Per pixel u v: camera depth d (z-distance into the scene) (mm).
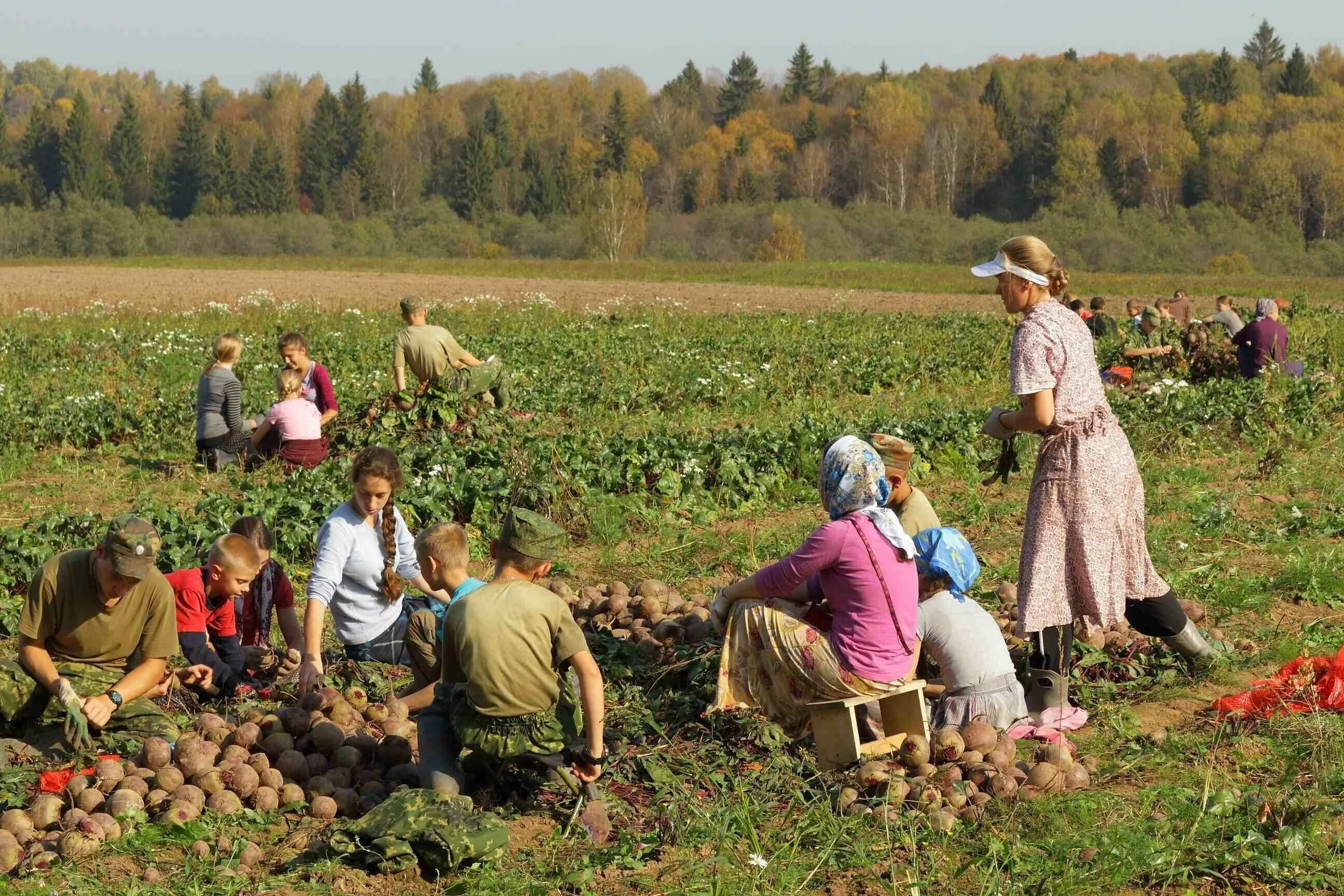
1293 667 5723
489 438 12039
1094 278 58031
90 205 116000
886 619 5148
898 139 134750
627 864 4355
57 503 10727
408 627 5871
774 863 4281
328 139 144625
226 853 4434
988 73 178625
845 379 18266
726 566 8430
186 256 93625
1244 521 9078
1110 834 4359
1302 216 112000
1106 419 5566
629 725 5633
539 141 154875
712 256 106312
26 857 4336
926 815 4582
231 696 6082
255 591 6531
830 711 5094
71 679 5512
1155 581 5766
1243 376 15242
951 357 20141
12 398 14523
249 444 12055
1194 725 5461
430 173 149375
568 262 71375
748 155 142000
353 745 5207
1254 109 136500
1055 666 5699
